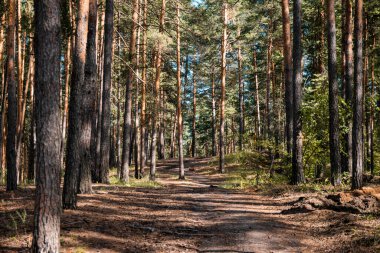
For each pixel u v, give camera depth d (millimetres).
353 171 12461
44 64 5551
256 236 7898
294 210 10430
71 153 9523
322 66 22953
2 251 5922
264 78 40250
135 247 6836
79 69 9789
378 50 23516
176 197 14180
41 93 5543
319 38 23750
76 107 9594
